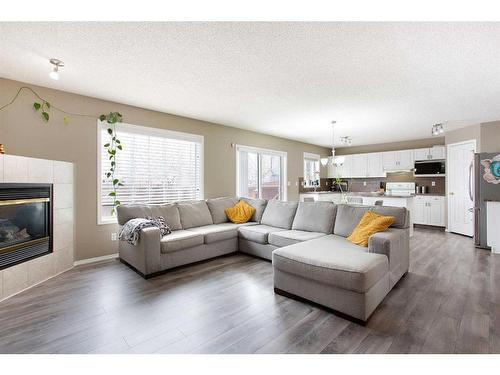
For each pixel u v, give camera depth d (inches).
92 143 140.3
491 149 192.2
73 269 129.1
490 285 108.3
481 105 155.2
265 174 251.0
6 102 116.6
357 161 308.2
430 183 269.9
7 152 116.8
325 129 223.3
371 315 84.4
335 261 85.9
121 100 145.7
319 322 81.1
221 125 204.7
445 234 219.6
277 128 219.5
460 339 71.2
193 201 172.1
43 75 113.0
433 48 90.3
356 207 133.1
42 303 93.4
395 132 236.2
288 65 103.3
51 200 119.0
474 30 79.6
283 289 100.2
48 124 127.1
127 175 155.1
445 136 234.1
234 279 117.7
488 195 167.8
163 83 121.6
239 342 70.9
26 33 81.0
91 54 94.3
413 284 109.8
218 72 109.7
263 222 172.1
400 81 119.4
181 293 102.5
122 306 91.4
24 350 67.2
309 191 300.8
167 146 172.7
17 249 102.0
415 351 66.4
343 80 118.2
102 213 145.9
